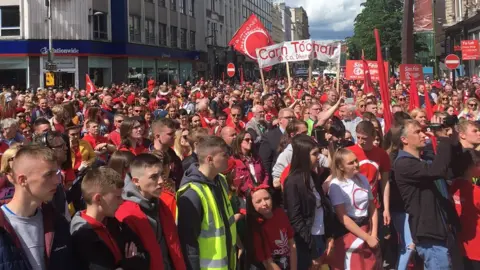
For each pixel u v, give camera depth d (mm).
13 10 32188
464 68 42094
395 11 45750
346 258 5109
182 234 3947
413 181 4980
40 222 3088
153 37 42188
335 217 5211
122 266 3359
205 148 4102
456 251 5145
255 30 15406
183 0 49500
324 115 7125
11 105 10969
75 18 32812
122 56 36219
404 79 12500
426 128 6426
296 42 13148
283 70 79125
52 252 3074
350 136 7879
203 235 3996
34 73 32344
